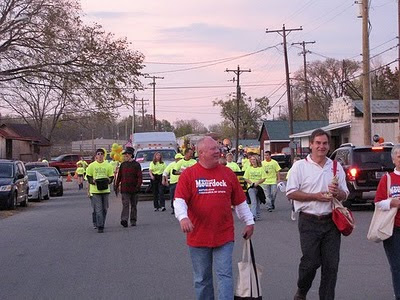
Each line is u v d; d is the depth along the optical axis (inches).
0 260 477.4
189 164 835.4
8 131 2578.7
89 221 772.0
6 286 379.6
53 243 568.1
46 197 1295.5
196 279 264.7
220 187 262.8
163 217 792.9
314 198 281.3
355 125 1769.2
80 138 5211.6
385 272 402.6
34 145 2805.1
